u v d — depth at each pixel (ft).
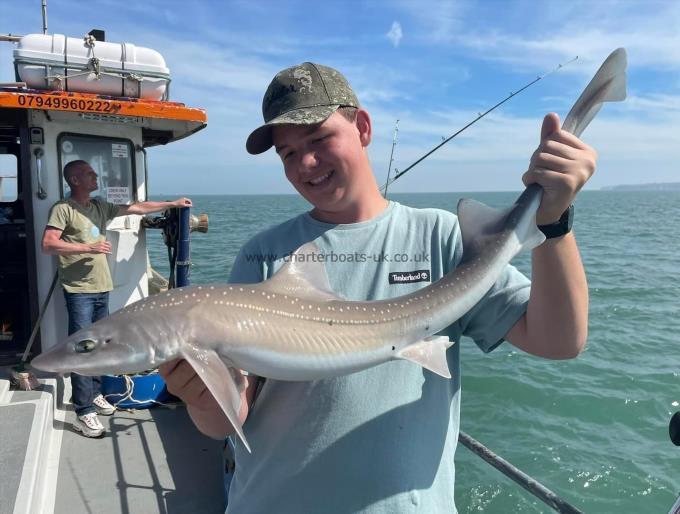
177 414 19.30
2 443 13.57
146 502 14.07
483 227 7.59
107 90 19.80
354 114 7.81
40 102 18.19
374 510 6.58
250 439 7.47
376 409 7.00
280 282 7.58
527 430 23.91
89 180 18.47
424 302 7.33
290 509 6.86
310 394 7.16
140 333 6.93
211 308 7.10
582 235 120.47
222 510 13.80
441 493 6.97
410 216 8.15
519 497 18.61
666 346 34.99
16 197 23.25
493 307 7.39
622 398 26.99
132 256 22.12
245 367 7.10
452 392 7.67
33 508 12.14
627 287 55.01
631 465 20.74
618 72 6.98
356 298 7.60
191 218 22.45
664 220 181.37
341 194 7.66
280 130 7.71
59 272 18.44
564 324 6.59
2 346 20.86
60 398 19.36
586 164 6.30
